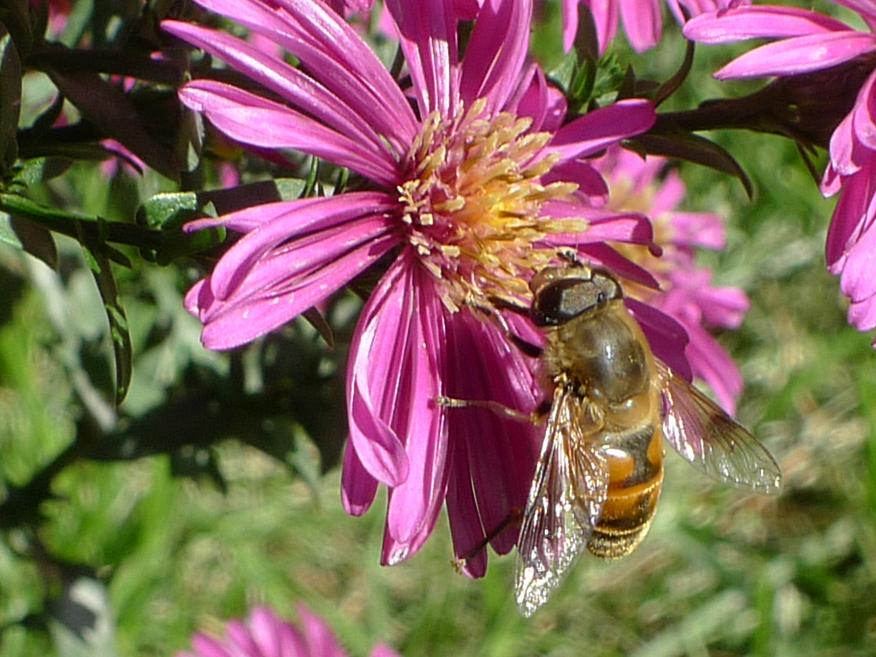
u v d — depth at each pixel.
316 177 0.11
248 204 0.11
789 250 0.23
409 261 0.12
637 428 0.12
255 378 0.15
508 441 0.12
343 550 0.21
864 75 0.12
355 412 0.11
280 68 0.11
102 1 0.13
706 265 0.23
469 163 0.12
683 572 0.21
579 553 0.12
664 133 0.12
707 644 0.21
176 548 0.20
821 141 0.12
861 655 0.21
